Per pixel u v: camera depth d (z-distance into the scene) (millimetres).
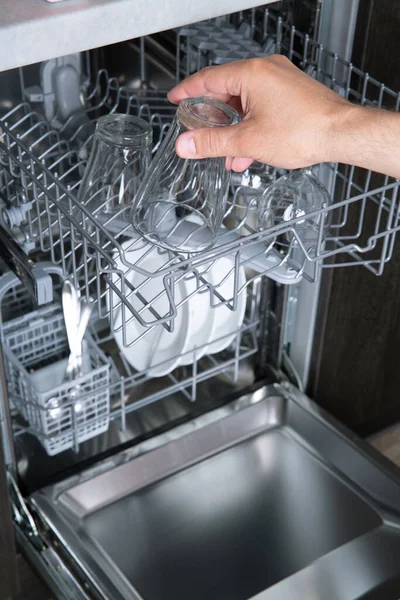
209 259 822
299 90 856
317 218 983
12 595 1261
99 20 851
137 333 1322
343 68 1161
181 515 1324
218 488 1371
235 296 876
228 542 1286
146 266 1238
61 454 1353
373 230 1303
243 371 1529
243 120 859
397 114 832
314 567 1227
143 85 1481
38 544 1199
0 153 1143
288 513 1337
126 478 1349
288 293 1406
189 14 905
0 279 1150
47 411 1200
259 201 1016
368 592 1199
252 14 1257
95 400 1272
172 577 1230
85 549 1195
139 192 909
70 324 1176
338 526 1317
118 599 1133
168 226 899
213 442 1431
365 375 1517
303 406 1456
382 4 1087
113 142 922
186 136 817
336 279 1342
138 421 1420
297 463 1420
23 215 988
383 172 878
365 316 1414
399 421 1618
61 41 840
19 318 1312
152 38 1423
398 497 1333
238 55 1215
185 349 1315
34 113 1301
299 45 1199
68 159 1366
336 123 840
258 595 1186
